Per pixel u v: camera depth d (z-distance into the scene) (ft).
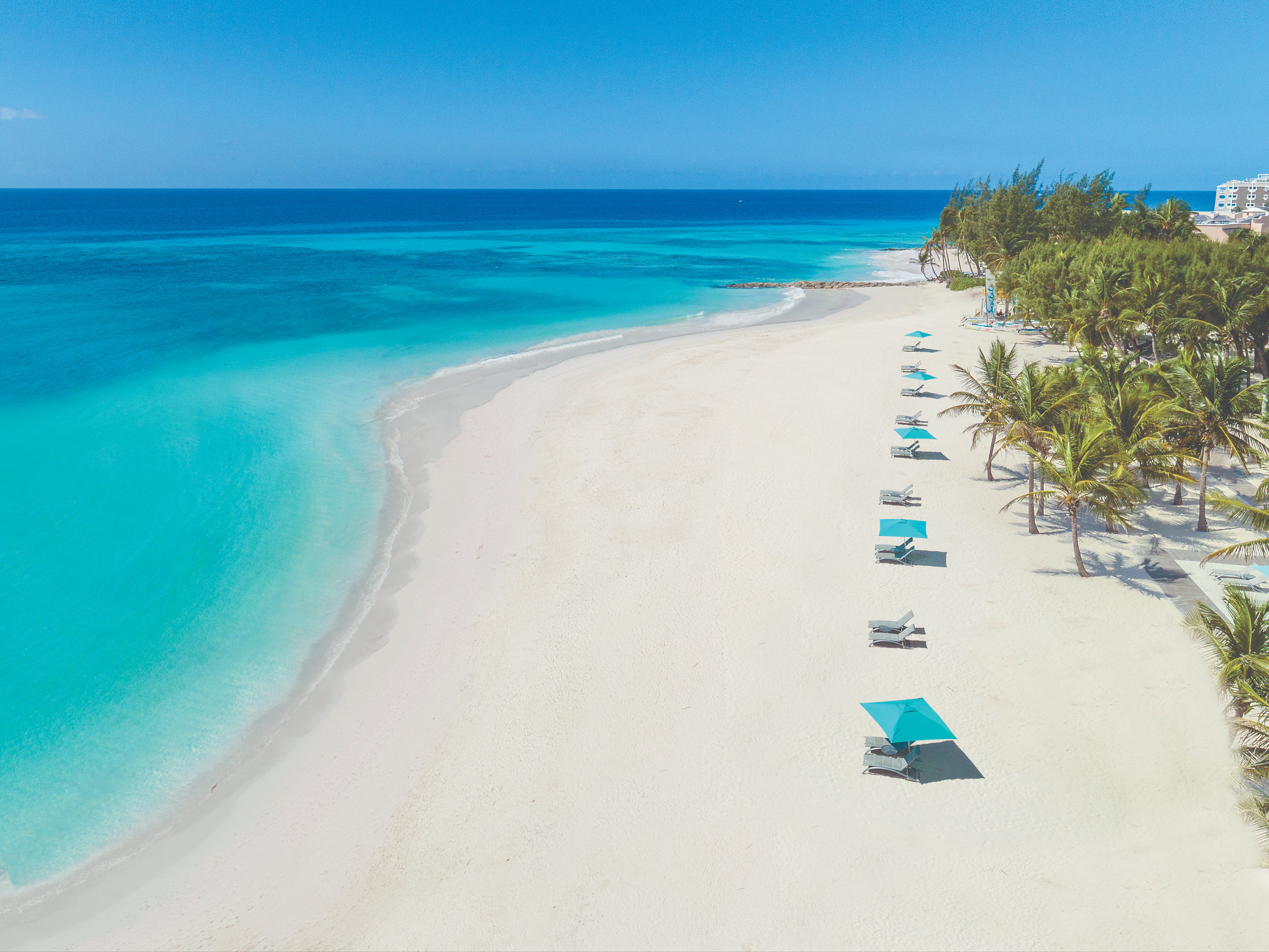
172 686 71.46
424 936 47.11
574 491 105.81
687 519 96.48
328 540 96.32
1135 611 74.79
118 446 122.42
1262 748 49.08
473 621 79.00
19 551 92.07
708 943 45.57
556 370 165.89
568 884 49.96
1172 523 92.12
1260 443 87.66
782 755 59.57
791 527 93.61
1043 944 44.32
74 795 59.93
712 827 53.62
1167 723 60.85
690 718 63.87
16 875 53.57
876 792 55.88
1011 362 124.57
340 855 53.62
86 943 48.37
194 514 101.76
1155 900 46.62
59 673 72.59
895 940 45.03
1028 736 60.29
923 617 75.56
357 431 131.03
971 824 52.80
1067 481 79.20
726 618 76.59
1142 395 87.10
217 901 50.83
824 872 49.78
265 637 78.23
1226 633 53.42
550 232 597.52
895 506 98.48
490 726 64.49
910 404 136.77
